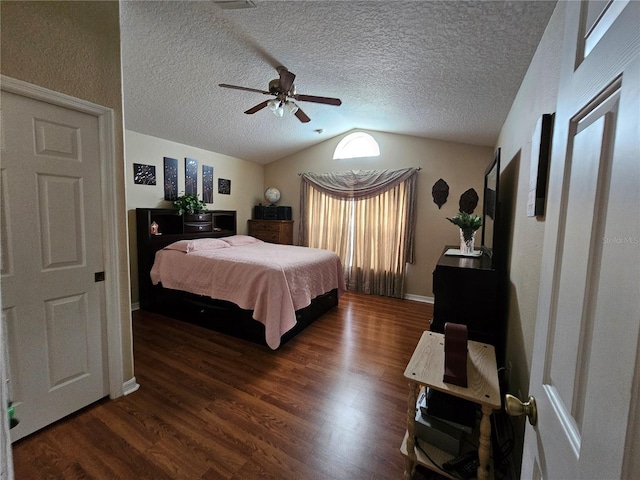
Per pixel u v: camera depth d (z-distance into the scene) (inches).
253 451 59.2
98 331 70.9
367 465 56.6
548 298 26.3
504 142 102.3
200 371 88.1
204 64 92.7
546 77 51.8
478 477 45.3
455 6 56.2
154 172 144.3
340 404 74.3
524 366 54.8
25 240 57.9
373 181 171.5
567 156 24.2
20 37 53.6
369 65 86.7
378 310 148.0
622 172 15.9
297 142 182.1
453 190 155.9
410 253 165.2
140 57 88.0
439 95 98.3
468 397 43.8
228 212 175.3
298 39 78.1
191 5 68.0
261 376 86.2
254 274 104.2
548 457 23.5
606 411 15.9
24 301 58.6
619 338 15.3
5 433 15.1
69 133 62.6
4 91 53.1
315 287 122.5
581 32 23.4
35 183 58.4
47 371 62.7
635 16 15.4
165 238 140.5
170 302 131.4
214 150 174.2
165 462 56.2
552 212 26.8
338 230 185.3
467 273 74.2
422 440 53.1
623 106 16.1
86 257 67.5
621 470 14.3
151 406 71.8
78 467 54.7
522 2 50.7
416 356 54.2
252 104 123.9
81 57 62.6
